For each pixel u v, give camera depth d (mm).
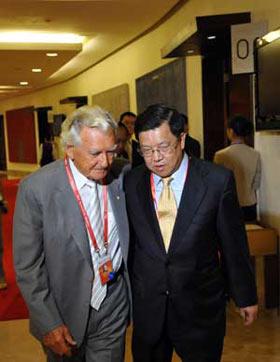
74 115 1881
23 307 4723
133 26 8211
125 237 2064
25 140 20141
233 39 4398
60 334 2000
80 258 1992
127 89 10062
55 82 16047
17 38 8961
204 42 5066
